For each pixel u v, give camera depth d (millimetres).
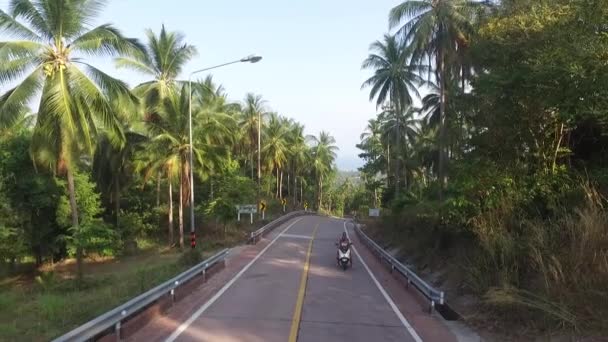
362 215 73062
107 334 8781
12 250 30078
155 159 35531
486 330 10258
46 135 23328
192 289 14555
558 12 13367
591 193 12305
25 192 31688
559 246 10945
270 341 9211
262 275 18141
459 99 19047
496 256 12273
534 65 12914
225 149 37938
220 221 41562
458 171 16203
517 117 14508
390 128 53812
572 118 13016
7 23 21953
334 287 15859
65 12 22312
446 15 25938
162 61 36531
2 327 10352
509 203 14047
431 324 10953
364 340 9547
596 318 9008
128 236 41438
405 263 21859
